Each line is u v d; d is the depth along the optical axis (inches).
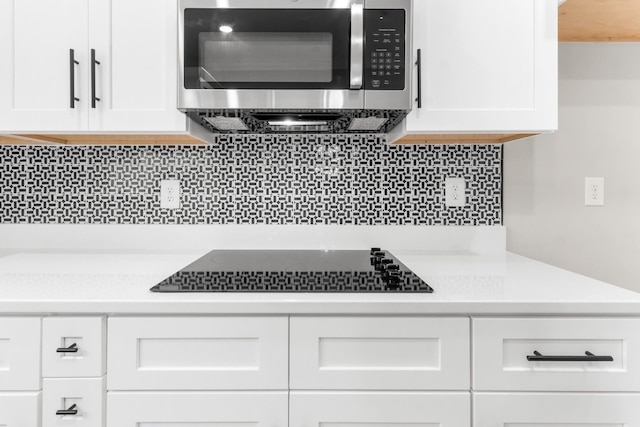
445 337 41.1
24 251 67.2
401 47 52.7
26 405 40.6
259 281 47.1
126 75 55.4
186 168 69.7
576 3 56.7
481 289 44.8
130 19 55.2
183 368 41.4
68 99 55.4
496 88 55.3
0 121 55.2
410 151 70.2
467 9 55.2
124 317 41.1
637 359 40.8
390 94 52.9
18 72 55.2
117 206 69.7
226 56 52.9
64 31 55.2
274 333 41.2
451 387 41.3
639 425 40.9
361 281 47.2
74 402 41.1
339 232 69.4
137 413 41.2
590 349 41.1
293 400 41.3
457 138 65.7
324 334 41.2
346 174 70.2
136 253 66.4
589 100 70.3
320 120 60.3
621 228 70.6
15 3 55.1
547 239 70.6
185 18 52.6
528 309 40.6
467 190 70.2
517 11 55.2
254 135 69.9
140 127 55.6
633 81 70.2
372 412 41.4
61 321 40.8
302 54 52.9
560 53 70.2
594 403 41.0
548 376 41.0
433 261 60.8
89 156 69.3
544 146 70.4
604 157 70.4
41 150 69.0
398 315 41.5
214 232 69.2
